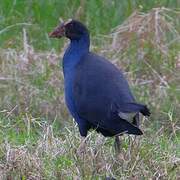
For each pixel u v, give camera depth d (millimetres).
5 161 12961
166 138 14586
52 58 17469
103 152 13336
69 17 19375
